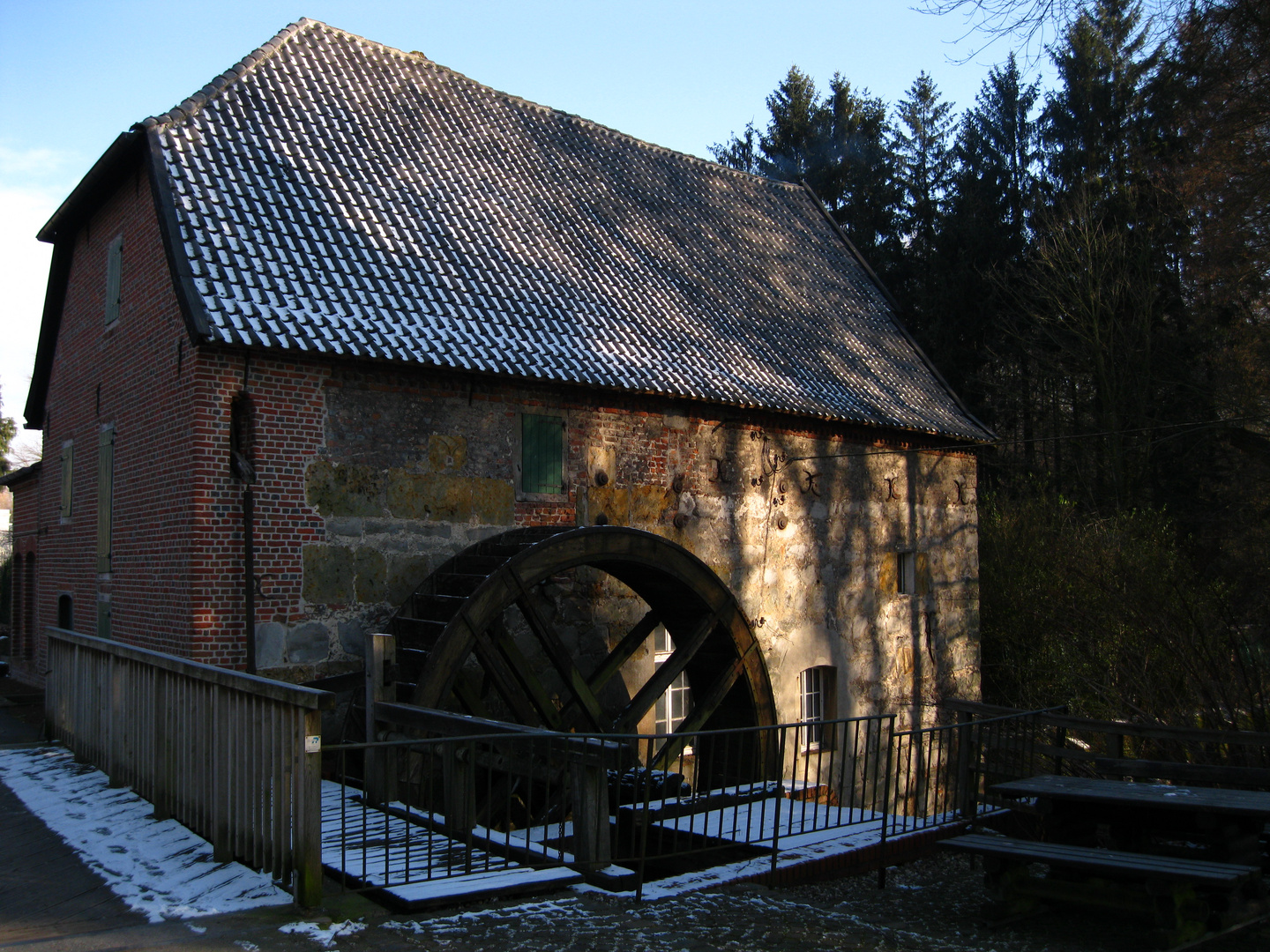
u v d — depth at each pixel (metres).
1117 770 8.12
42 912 4.63
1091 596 15.34
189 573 8.42
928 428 14.18
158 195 9.10
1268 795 5.93
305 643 8.81
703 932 4.82
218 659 8.42
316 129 11.26
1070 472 22.89
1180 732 8.08
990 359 24.98
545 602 10.66
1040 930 5.50
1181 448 20.84
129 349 10.27
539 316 10.86
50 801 6.80
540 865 5.66
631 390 10.60
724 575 12.10
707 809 6.96
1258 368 15.97
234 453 8.66
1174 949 4.91
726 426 12.24
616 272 12.66
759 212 17.12
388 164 11.54
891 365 15.48
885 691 14.02
